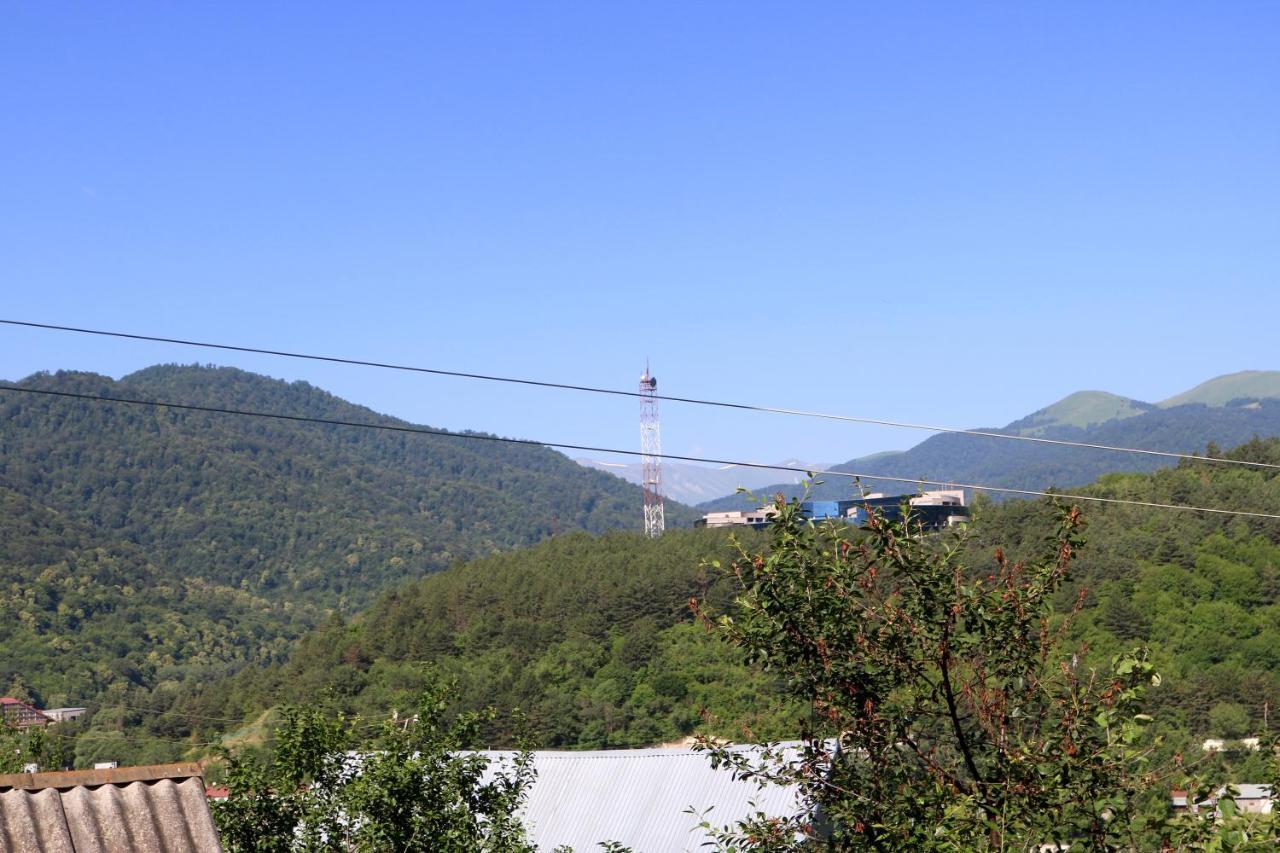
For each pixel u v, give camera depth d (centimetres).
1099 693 865
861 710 902
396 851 1334
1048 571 916
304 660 9331
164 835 809
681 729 6469
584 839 2666
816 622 908
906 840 848
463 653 8619
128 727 8506
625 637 7769
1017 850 823
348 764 1442
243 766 1397
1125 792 834
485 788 1457
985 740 899
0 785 802
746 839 925
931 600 898
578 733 6675
